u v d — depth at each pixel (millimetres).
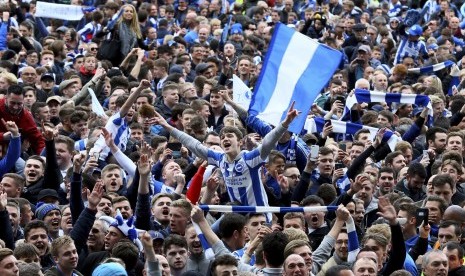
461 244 25984
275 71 30328
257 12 53375
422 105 36469
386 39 49188
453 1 58188
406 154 32062
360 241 26422
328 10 54469
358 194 28203
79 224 24688
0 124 31188
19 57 41469
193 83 39719
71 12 50188
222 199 28625
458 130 33500
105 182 28188
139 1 54656
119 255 23312
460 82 43844
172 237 24125
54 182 28547
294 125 30000
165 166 29297
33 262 22531
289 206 27266
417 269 24953
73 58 43375
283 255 22766
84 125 33312
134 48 41656
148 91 34938
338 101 36875
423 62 48000
